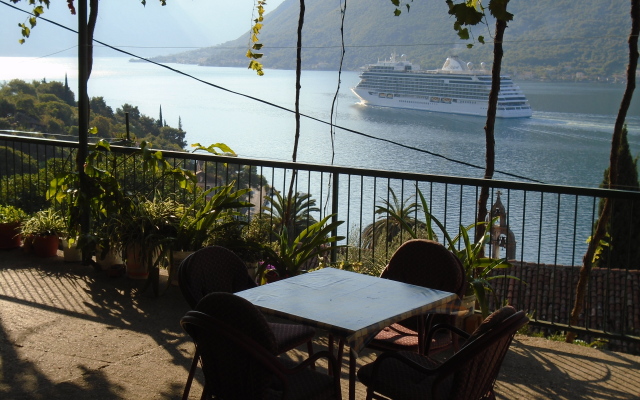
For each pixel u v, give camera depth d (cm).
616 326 1498
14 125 1948
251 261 504
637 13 1102
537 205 3572
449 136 8000
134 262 531
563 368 384
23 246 615
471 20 392
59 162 696
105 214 571
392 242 567
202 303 233
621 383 364
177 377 353
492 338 231
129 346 396
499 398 341
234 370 237
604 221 1088
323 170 505
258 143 8112
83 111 570
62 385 338
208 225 513
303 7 768
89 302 478
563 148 7412
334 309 275
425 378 266
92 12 657
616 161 1123
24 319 437
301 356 395
